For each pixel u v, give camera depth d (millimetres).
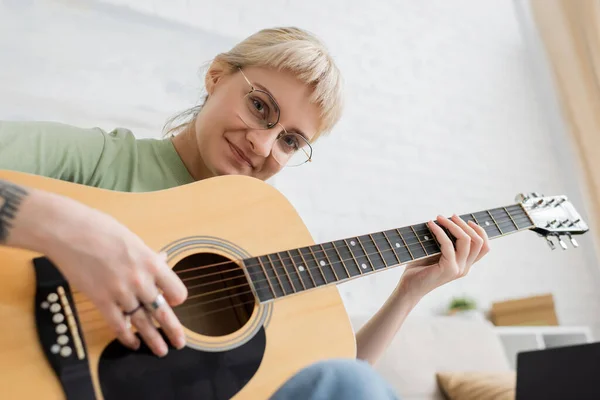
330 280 834
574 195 2826
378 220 2041
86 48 1556
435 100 2479
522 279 2402
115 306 571
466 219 1126
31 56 1455
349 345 790
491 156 2580
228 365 673
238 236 824
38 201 560
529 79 2963
